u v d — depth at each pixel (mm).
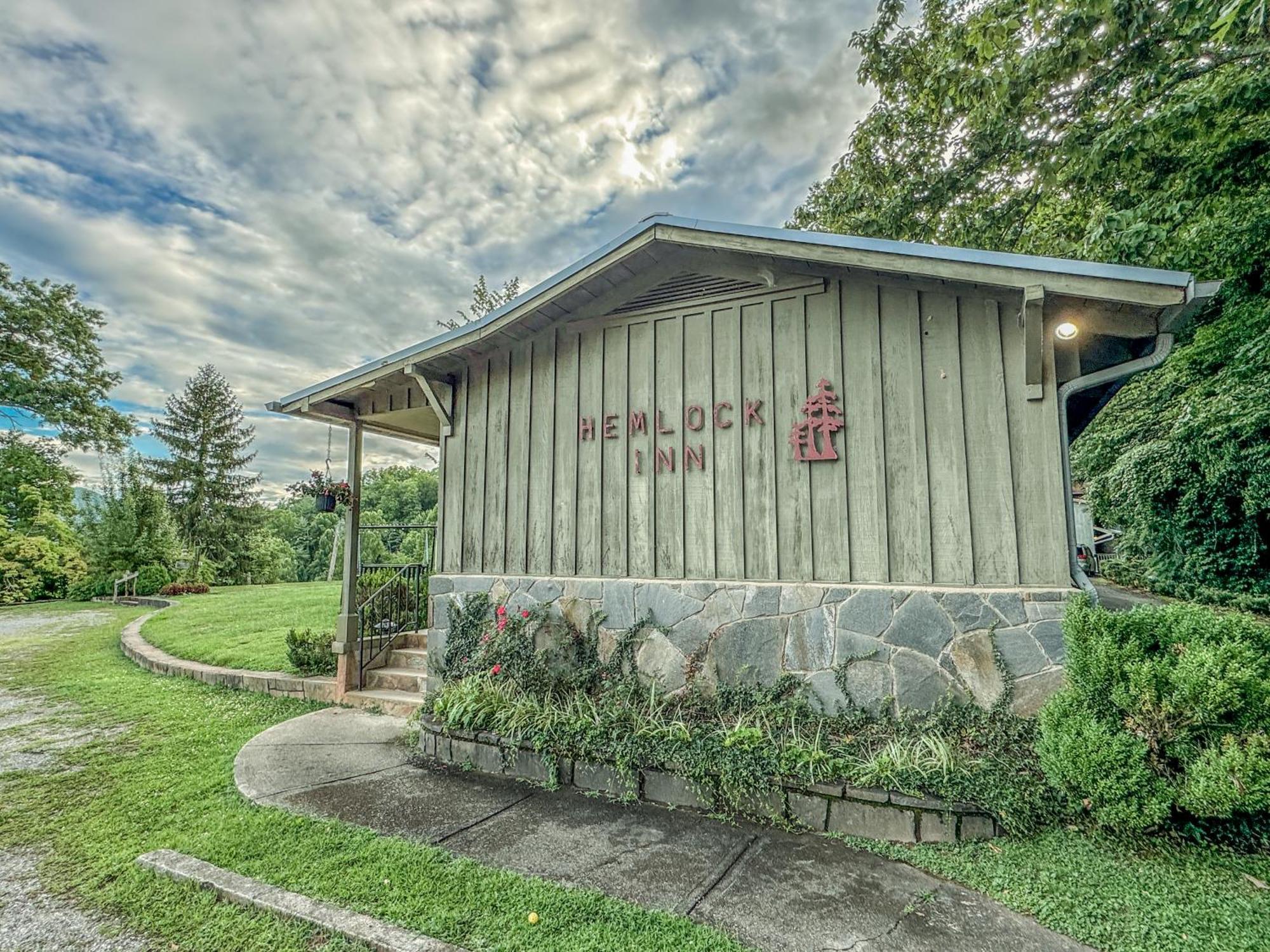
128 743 4719
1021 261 3258
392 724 5215
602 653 4691
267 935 2314
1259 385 7820
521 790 3762
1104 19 4961
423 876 2705
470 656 5172
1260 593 8719
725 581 4367
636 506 4801
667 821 3303
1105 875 2588
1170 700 2721
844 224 9133
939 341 3930
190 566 21438
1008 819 2889
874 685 3824
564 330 5242
